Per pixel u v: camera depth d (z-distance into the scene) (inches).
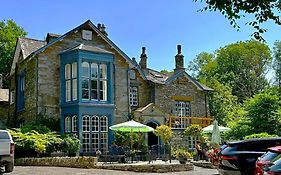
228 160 576.1
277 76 2787.9
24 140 976.9
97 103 1122.0
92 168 848.9
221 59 2778.1
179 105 1406.3
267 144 582.2
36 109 1104.8
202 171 832.9
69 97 1131.3
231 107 1835.6
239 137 1246.3
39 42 1278.3
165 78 1494.8
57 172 730.8
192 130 1291.8
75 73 1115.9
